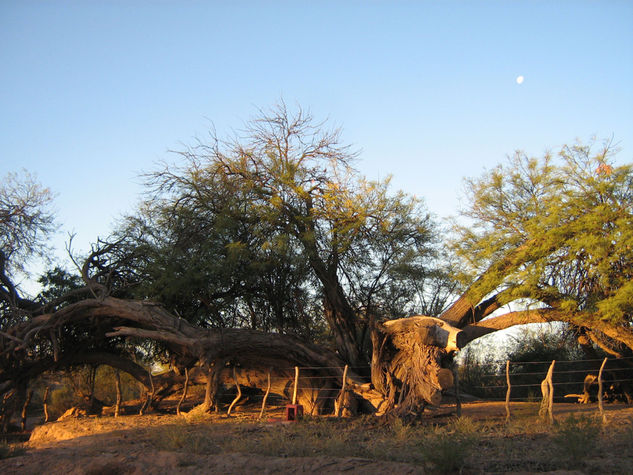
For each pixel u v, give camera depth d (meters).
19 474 10.11
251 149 20.64
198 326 19.94
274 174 19.61
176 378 21.81
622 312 16.19
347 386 17.08
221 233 19.00
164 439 11.65
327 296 19.75
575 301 17.58
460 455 8.70
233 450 10.66
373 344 15.93
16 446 12.89
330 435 12.14
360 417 16.12
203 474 9.15
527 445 10.25
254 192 19.67
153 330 19.12
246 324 21.53
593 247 16.52
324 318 21.94
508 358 28.42
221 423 15.19
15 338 17.75
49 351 21.06
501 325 19.25
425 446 9.87
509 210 19.38
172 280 18.64
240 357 18.89
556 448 9.58
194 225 20.02
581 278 18.08
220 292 20.39
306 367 18.73
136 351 23.50
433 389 13.99
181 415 17.91
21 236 21.59
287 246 18.28
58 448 12.18
